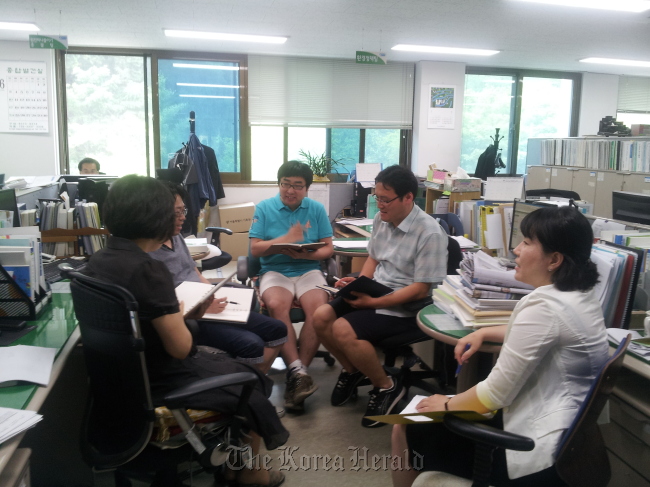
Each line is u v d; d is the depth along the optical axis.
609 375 1.11
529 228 1.32
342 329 2.27
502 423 1.37
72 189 3.39
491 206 2.96
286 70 6.54
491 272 1.75
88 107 6.17
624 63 6.78
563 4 4.37
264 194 6.66
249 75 6.44
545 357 1.23
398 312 2.31
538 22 4.92
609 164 5.27
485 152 6.73
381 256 2.48
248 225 6.15
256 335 2.21
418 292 2.26
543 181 6.14
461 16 4.74
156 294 1.37
